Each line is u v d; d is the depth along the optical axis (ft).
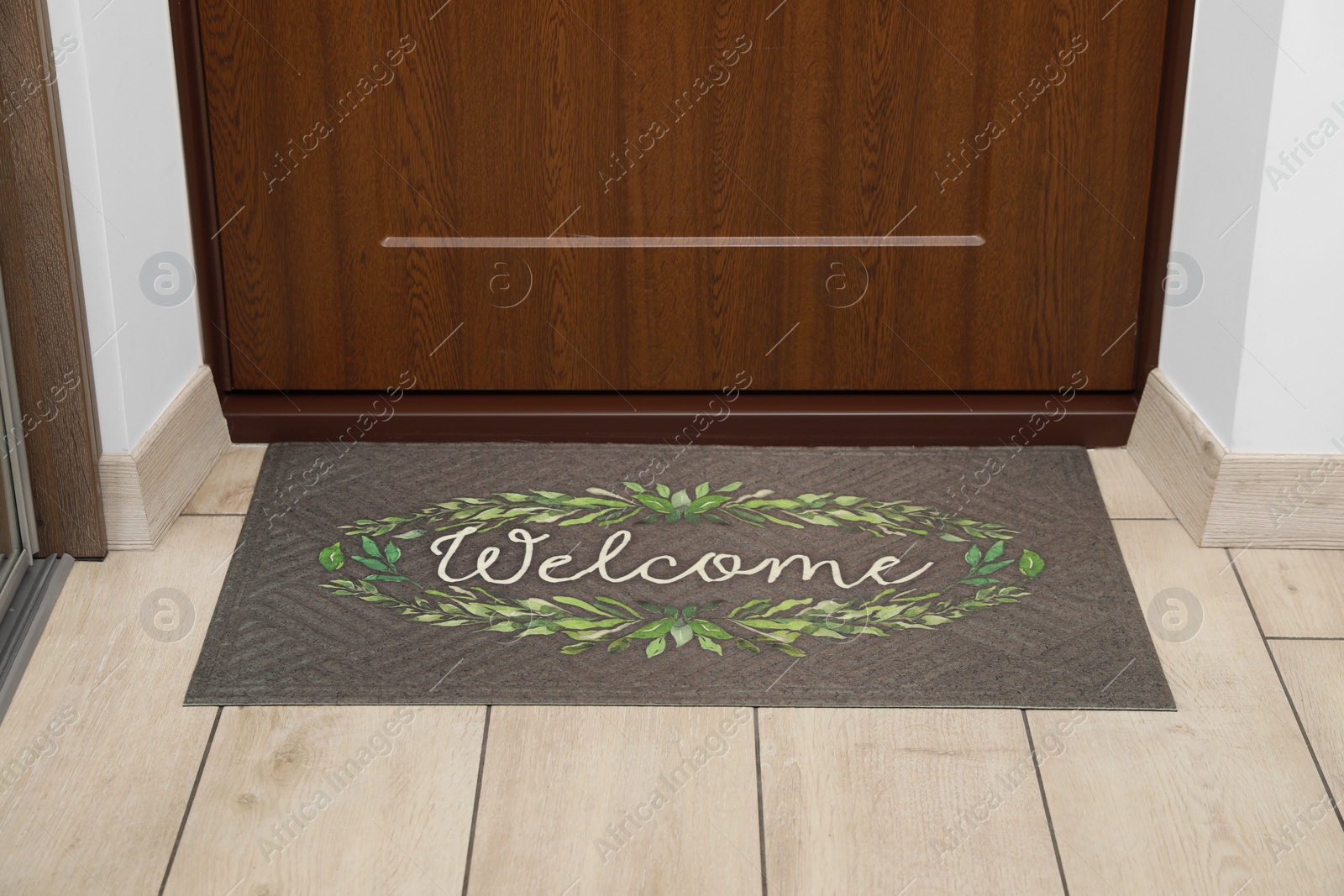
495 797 5.06
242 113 6.91
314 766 5.19
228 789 5.08
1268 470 6.38
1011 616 6.02
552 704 5.50
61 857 4.77
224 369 7.41
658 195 7.11
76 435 6.13
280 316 7.32
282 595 6.12
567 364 7.47
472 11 6.75
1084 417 7.34
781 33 6.79
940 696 5.55
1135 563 6.42
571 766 5.20
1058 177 7.05
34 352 5.98
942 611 6.05
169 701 5.51
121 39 6.07
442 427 7.35
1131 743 5.33
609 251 7.22
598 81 6.88
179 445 6.78
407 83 6.87
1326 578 6.31
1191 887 4.70
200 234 7.07
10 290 5.88
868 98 6.92
